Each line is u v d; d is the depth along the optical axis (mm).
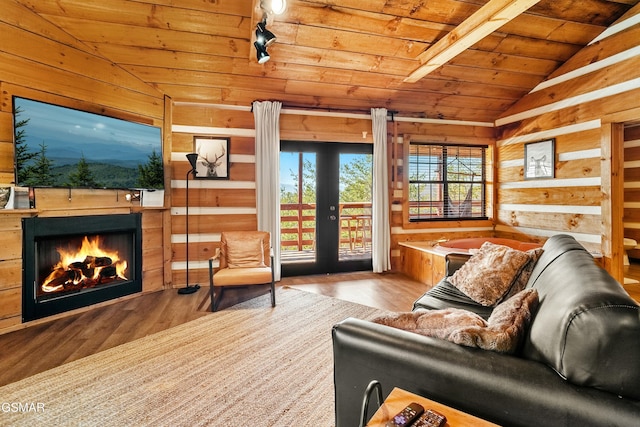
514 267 2180
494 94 4660
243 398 1828
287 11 3021
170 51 3432
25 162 2771
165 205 4012
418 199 5137
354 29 3283
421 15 3164
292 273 4645
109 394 1854
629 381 812
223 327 2814
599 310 873
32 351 2367
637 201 5594
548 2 3215
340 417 1317
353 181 4980
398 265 4965
